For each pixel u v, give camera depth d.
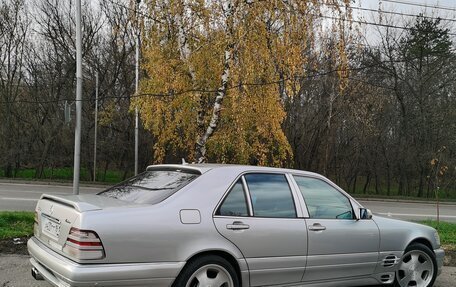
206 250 4.38
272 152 12.38
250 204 4.80
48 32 29.98
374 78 31.23
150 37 12.25
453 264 7.91
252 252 4.64
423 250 5.95
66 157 30.20
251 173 5.00
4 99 29.81
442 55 31.77
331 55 14.23
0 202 15.23
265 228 4.74
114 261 4.01
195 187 4.61
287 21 10.80
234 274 4.54
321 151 30.92
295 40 10.94
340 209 5.47
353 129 30.97
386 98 30.84
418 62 32.41
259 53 10.72
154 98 11.84
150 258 4.14
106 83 30.31
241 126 11.16
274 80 11.23
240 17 10.77
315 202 5.31
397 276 5.78
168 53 12.11
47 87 30.27
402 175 33.03
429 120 31.62
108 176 31.27
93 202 4.41
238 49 10.80
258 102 11.04
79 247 3.93
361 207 5.61
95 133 28.30
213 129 11.61
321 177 5.49
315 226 5.10
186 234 4.31
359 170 32.66
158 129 12.41
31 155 30.12
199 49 11.80
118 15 29.12
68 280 3.90
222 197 4.66
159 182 4.91
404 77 32.34
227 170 4.88
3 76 30.30
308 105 29.61
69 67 29.92
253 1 10.66
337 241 5.23
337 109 28.45
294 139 29.45
